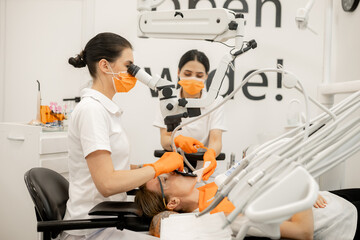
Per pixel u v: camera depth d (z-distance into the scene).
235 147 2.84
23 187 2.11
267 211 0.58
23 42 2.88
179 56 2.81
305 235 1.04
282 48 2.80
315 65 2.81
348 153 0.82
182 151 1.70
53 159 2.11
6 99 2.92
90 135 1.23
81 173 1.38
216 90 1.17
